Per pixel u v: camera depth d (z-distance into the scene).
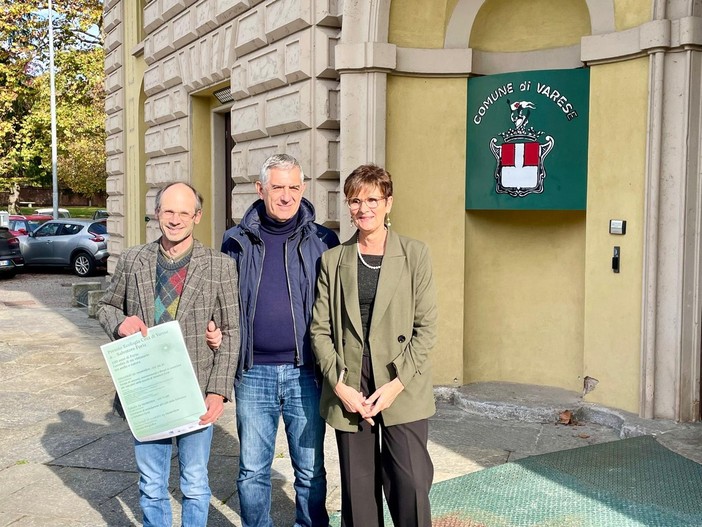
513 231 6.69
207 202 10.62
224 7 8.78
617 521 3.93
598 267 5.86
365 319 3.18
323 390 3.30
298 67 7.06
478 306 6.76
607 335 5.82
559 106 6.08
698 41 5.20
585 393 5.99
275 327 3.38
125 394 3.20
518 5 6.50
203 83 9.77
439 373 6.59
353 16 6.37
